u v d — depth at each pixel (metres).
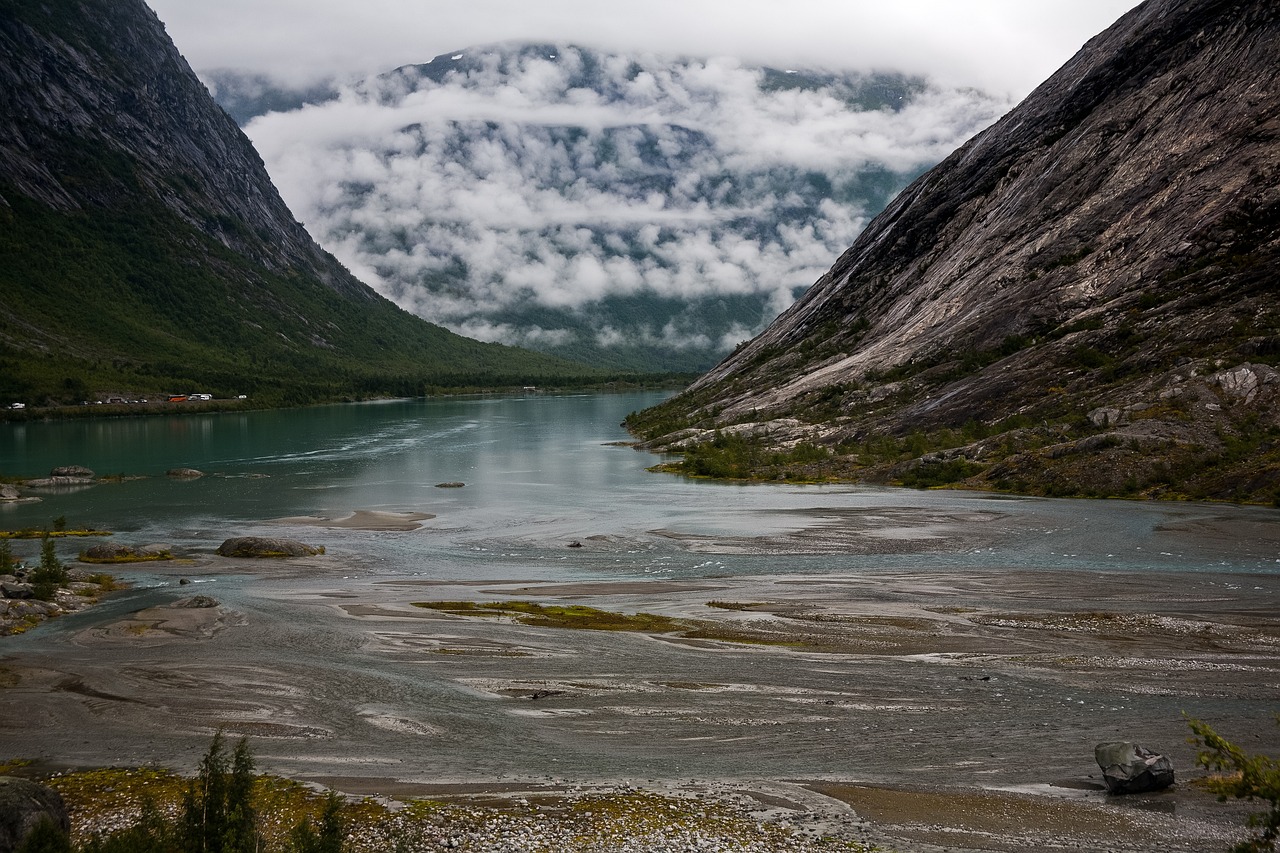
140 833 23.09
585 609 54.28
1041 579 58.88
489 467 137.75
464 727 35.69
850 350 188.38
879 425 135.62
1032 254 159.88
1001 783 29.55
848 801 28.22
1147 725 34.41
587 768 31.34
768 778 30.27
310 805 27.98
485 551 74.62
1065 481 95.56
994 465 105.00
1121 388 111.06
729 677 41.31
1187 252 132.75
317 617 52.94
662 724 35.66
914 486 107.44
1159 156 154.62
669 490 110.81
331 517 92.12
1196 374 104.62
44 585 57.59
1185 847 24.94
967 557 67.31
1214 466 90.38
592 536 79.75
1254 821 23.39
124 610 55.38
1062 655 43.25
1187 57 167.62
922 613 51.34
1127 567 62.12
